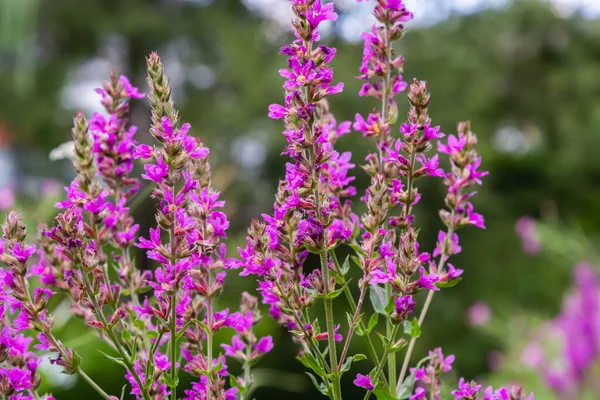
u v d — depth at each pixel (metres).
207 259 1.37
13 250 1.30
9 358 1.39
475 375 11.31
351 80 11.30
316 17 1.27
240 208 11.99
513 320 7.21
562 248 6.82
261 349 1.60
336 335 1.34
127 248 1.59
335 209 1.56
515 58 19.12
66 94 17.19
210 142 12.46
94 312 1.33
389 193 1.47
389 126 1.57
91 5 16.50
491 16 17.91
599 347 4.77
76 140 1.44
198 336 1.49
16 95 15.31
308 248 1.27
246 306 1.63
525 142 20.02
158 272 1.31
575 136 17.66
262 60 14.08
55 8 16.08
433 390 1.50
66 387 2.60
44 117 15.58
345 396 7.05
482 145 14.25
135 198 1.95
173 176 1.30
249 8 17.67
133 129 1.53
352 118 11.22
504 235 13.93
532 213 16.28
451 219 1.59
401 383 1.48
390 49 1.56
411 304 1.28
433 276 1.29
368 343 1.35
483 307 7.56
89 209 1.41
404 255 1.31
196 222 1.38
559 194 16.75
